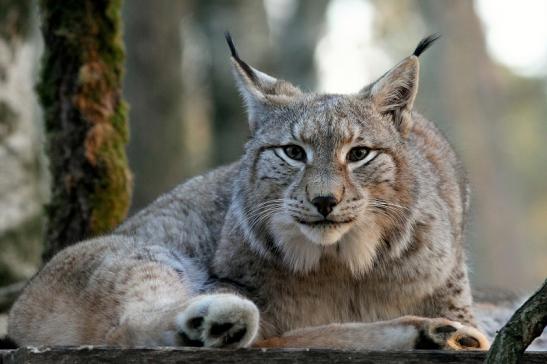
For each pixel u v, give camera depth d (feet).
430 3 123.54
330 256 32.09
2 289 44.37
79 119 40.14
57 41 40.24
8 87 49.98
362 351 24.63
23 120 50.44
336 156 31.96
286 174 32.50
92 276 30.66
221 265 33.68
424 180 34.01
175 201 37.58
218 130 94.99
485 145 122.52
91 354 24.95
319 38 116.78
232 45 35.63
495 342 23.03
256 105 34.65
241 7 94.79
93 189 40.19
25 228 49.62
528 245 147.33
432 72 122.83
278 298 32.71
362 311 32.94
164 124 88.89
